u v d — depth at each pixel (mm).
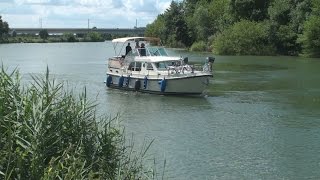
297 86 35469
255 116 24109
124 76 33594
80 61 66875
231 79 40438
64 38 193500
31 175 7031
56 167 7164
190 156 16594
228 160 16188
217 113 24984
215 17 97250
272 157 16547
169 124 22078
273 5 80312
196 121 22875
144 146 17672
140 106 27109
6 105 7816
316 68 50219
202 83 31219
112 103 28031
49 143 7699
